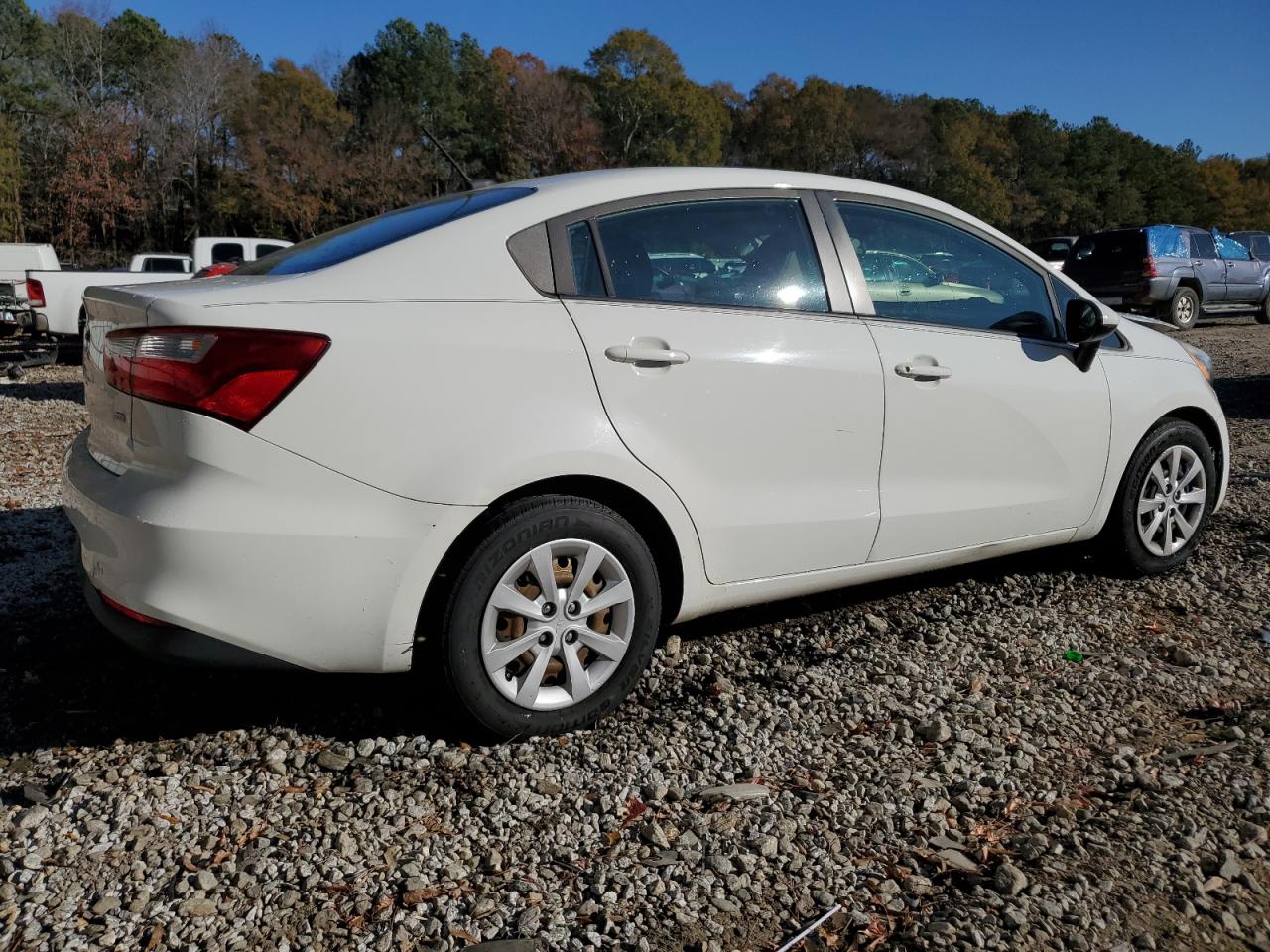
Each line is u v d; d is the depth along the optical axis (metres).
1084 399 3.94
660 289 3.07
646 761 2.81
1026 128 98.25
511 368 2.73
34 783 2.64
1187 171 108.12
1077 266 18.19
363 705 3.11
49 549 4.63
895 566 3.58
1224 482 4.59
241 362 2.46
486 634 2.76
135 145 56.25
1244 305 19.50
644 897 2.23
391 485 2.60
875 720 3.08
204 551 2.46
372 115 63.19
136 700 3.13
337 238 3.22
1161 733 3.02
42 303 13.52
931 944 2.08
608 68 74.75
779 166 86.25
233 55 67.25
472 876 2.30
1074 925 2.15
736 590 3.23
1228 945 2.12
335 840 2.42
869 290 3.47
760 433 3.13
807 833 2.48
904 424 3.44
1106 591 4.20
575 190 3.04
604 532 2.86
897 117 87.25
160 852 2.36
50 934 2.07
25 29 58.88
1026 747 2.91
